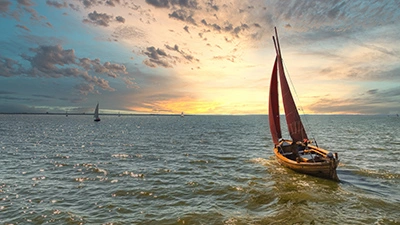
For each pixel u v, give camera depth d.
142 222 11.99
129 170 22.52
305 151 24.38
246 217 12.38
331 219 12.02
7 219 12.48
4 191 16.69
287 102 25.88
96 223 11.95
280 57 26.12
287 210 13.14
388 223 11.59
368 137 49.88
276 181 18.55
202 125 111.50
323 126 95.38
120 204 14.38
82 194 16.14
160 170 22.53
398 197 15.02
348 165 23.53
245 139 48.88
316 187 16.97
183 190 16.83
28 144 40.59
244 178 19.59
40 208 13.83
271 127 27.31
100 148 36.41
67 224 11.93
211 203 14.42
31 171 22.17
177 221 12.05
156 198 15.37
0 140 46.03
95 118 156.25
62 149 35.31
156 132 67.94
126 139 48.91
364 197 14.84
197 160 27.20
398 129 73.75
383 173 20.48
